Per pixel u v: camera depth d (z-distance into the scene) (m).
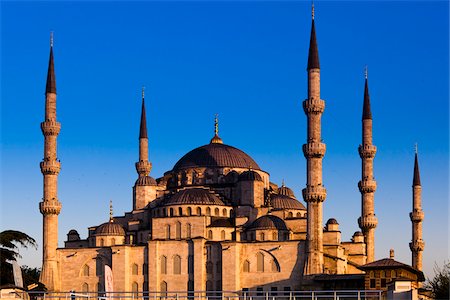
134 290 184.75
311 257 171.62
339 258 181.00
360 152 199.62
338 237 188.88
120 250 185.75
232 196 199.50
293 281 174.00
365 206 197.25
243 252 179.00
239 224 188.88
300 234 191.62
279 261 176.00
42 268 188.38
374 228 196.75
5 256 167.00
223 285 177.25
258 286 176.38
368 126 199.50
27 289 166.75
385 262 158.12
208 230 186.75
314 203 173.38
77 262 189.00
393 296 113.62
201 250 180.88
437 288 130.00
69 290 188.12
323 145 174.50
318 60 177.75
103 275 186.88
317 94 176.50
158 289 182.38
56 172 191.75
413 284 120.50
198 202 189.88
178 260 182.75
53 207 189.38
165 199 198.62
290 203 199.88
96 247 188.62
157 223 189.12
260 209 193.62
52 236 189.25
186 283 181.25
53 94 194.75
